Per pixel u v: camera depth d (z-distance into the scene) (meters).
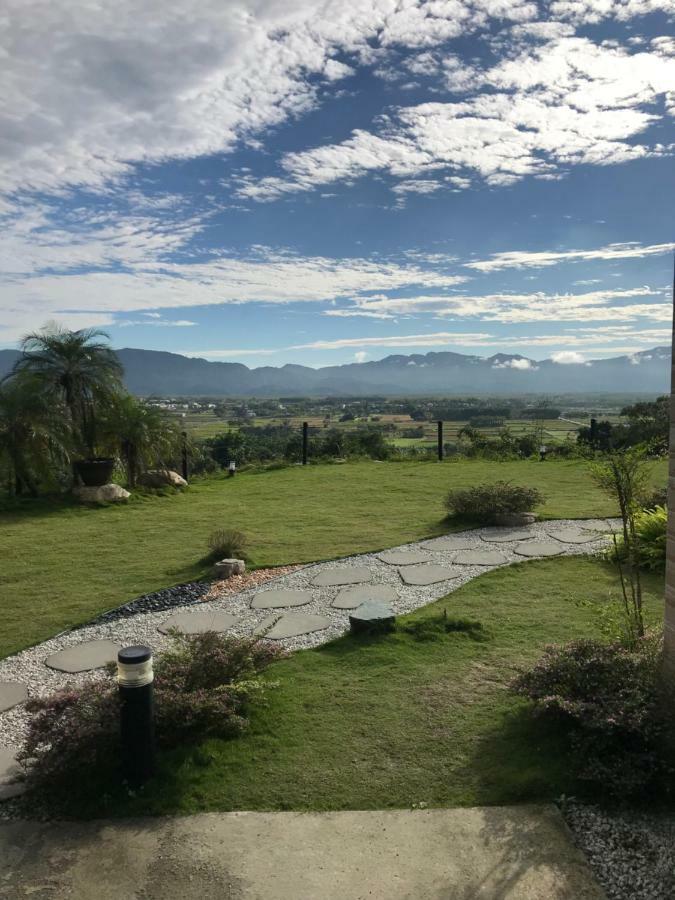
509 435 17.75
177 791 3.09
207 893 2.48
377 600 5.86
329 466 15.99
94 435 11.99
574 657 3.72
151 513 10.18
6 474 10.53
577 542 7.83
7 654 4.91
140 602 6.02
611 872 2.54
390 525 9.08
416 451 17.44
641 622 4.39
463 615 5.43
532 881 2.50
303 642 5.04
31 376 11.11
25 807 3.03
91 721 3.21
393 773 3.21
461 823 2.83
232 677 3.96
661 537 6.57
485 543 7.96
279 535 8.56
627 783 2.88
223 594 6.29
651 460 4.78
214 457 16.97
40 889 2.52
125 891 2.50
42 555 7.64
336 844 2.72
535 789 3.03
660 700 3.18
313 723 3.70
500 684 4.13
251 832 2.81
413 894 2.45
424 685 4.16
